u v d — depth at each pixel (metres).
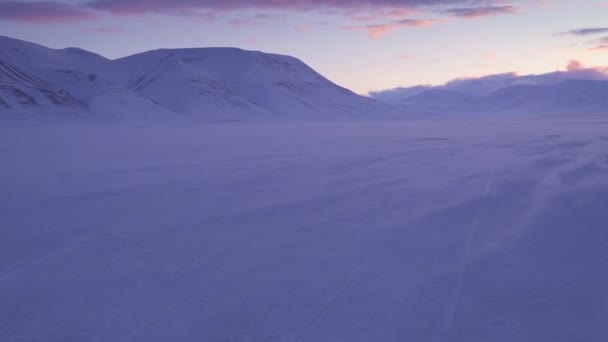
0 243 6.11
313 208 8.06
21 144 25.30
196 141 28.30
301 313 3.96
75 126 58.56
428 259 5.30
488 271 4.90
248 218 7.38
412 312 3.97
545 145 20.38
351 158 16.75
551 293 4.34
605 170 11.70
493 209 7.71
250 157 17.58
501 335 3.58
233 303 4.16
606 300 4.19
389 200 8.66
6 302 4.22
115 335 3.61
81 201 8.99
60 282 4.69
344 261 5.25
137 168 14.24
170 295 4.35
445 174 11.97
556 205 7.86
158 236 6.37
